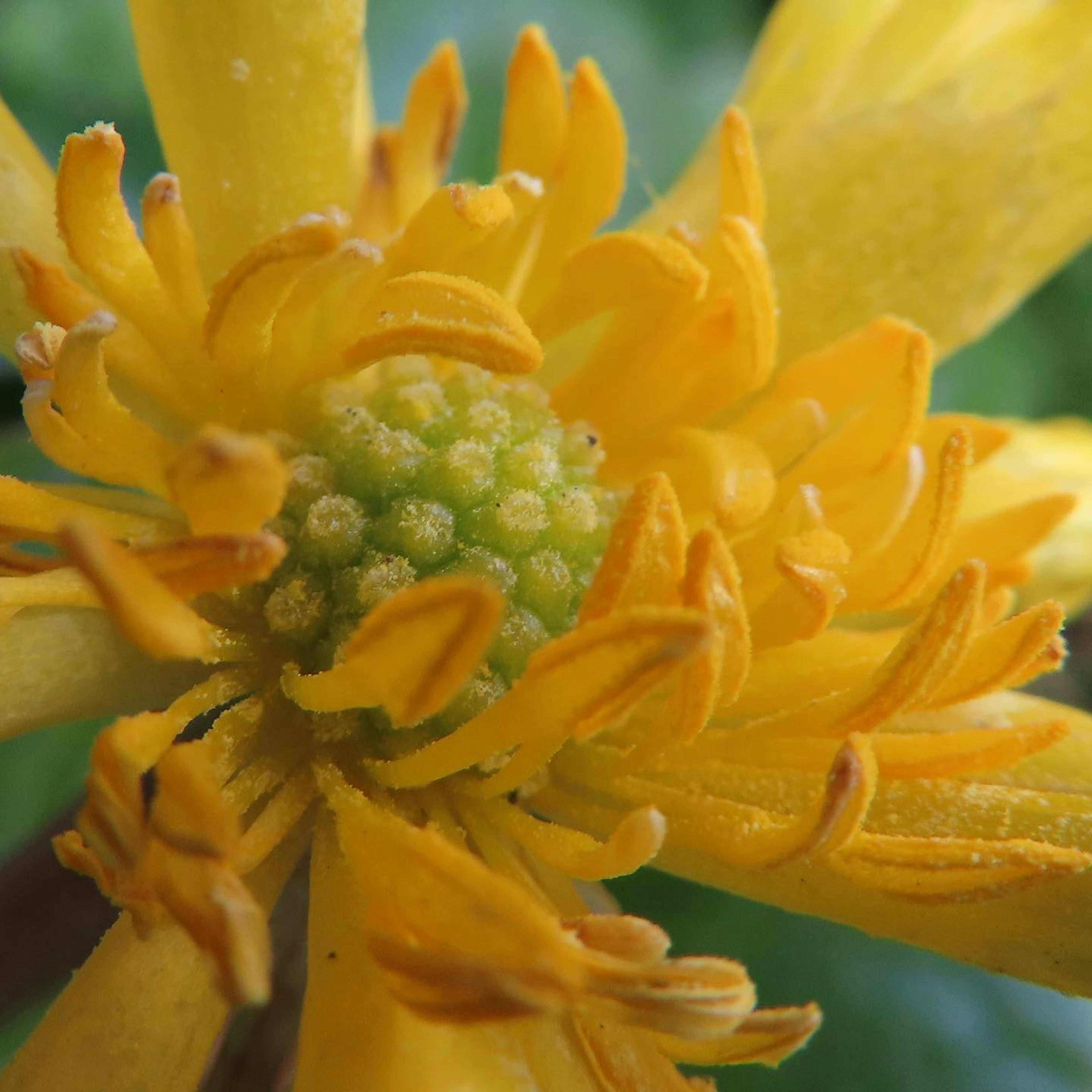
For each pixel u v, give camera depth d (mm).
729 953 53
